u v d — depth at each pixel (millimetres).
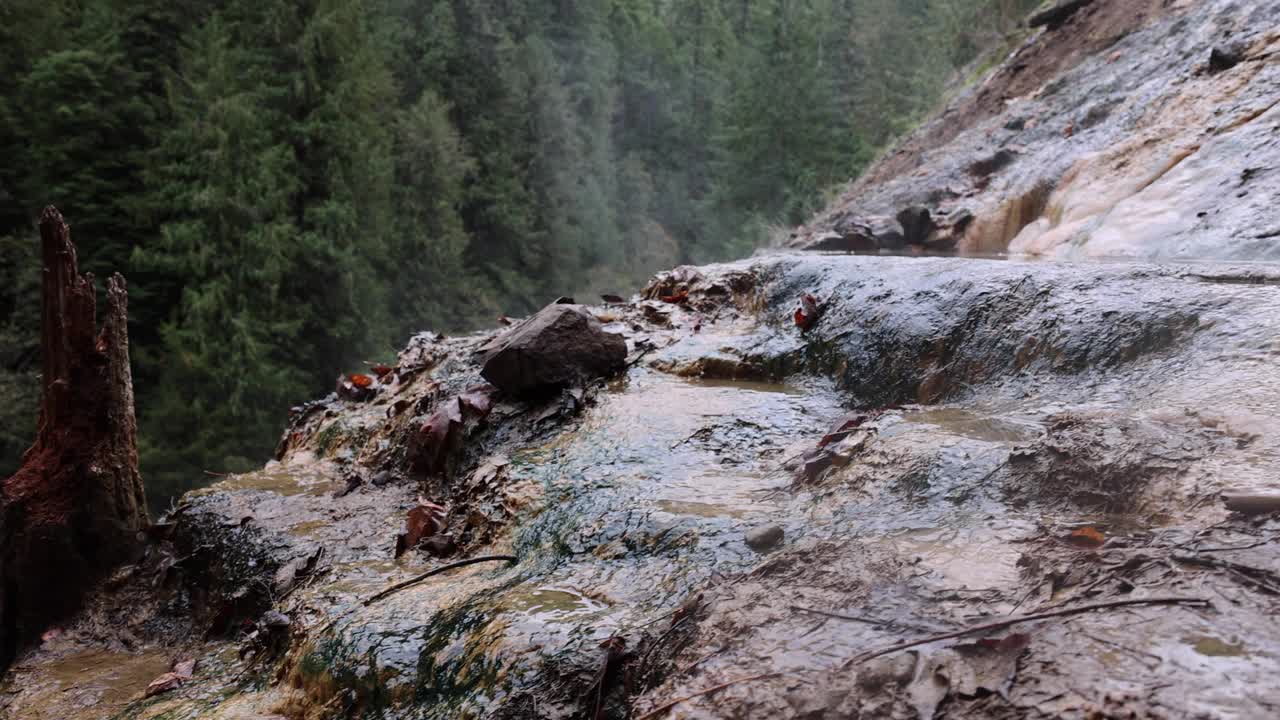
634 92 77125
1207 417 2357
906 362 3783
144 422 30875
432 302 44875
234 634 3850
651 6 84500
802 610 1922
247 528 4262
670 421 3695
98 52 35344
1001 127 11195
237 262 33281
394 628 2611
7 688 3986
